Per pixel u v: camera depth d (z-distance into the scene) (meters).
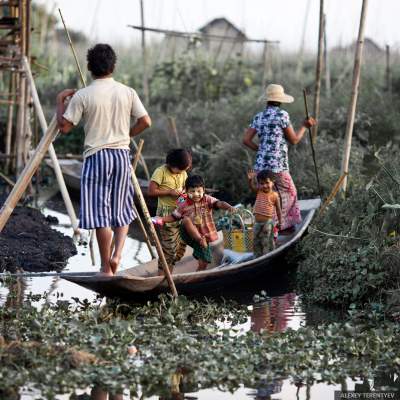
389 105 17.84
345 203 10.27
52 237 11.77
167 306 8.63
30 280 9.88
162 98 22.75
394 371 6.82
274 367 6.80
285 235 11.12
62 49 30.72
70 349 6.75
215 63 24.06
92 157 8.18
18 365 6.61
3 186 15.97
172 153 9.48
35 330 7.27
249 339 7.26
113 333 7.29
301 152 14.55
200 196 9.41
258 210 10.06
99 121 8.17
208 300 9.12
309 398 6.24
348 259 9.05
